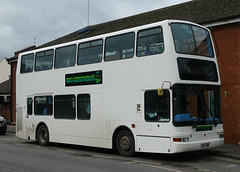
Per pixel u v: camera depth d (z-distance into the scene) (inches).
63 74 526.0
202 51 418.0
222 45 553.3
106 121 449.1
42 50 574.6
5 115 1227.2
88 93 478.3
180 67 384.2
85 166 359.9
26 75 604.1
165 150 375.6
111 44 454.3
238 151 449.4
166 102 379.2
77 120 494.6
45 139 559.5
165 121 378.0
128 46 430.6
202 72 408.2
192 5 716.0
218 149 465.4
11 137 749.9
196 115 390.6
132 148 415.5
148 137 394.3
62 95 525.3
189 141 376.5
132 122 414.6
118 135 434.9
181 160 402.6
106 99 450.6
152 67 397.7
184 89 383.2
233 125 534.6
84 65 490.0
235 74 535.5
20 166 363.3
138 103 409.4
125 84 427.5
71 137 504.4
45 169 343.9
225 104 546.6
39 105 573.3
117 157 426.9
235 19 528.1
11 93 1116.5
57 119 531.5
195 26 418.9
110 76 448.5
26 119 597.9
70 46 520.1
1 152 484.7
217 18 549.6
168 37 385.1
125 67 429.7
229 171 333.1
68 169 342.6
